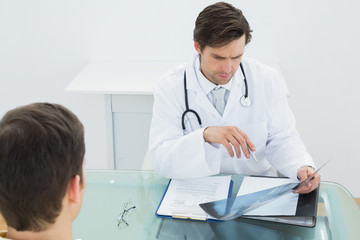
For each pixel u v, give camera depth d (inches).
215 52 57.9
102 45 96.0
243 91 66.0
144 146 93.5
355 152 99.3
